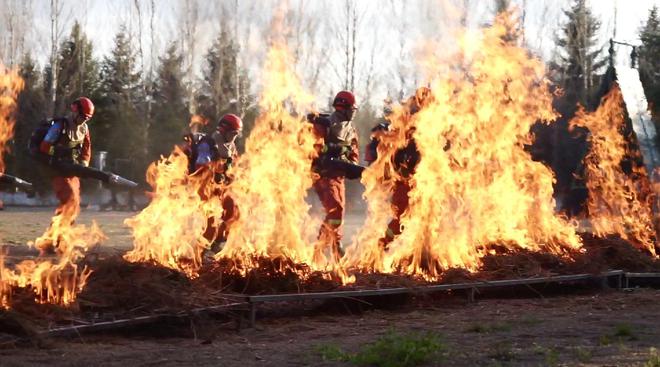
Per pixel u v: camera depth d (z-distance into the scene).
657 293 10.90
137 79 54.47
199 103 48.59
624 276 11.48
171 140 48.59
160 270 8.39
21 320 7.12
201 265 9.15
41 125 12.90
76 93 52.31
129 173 47.66
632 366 6.15
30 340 7.00
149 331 7.78
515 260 10.96
